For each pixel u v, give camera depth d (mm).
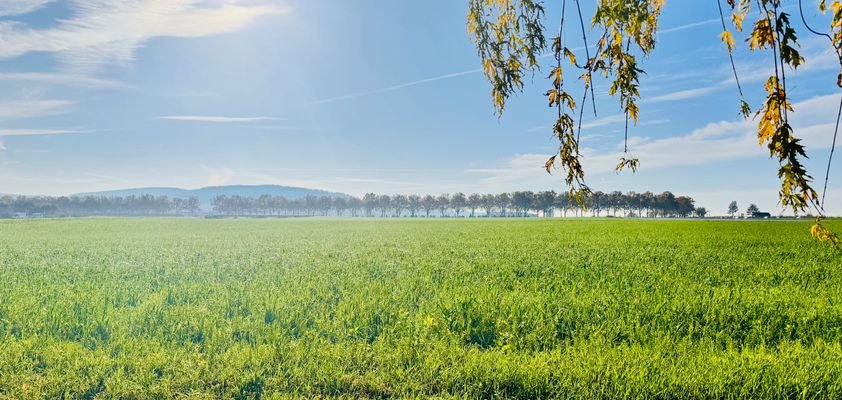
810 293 11656
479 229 54281
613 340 7758
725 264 17609
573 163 3506
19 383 5984
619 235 39438
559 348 6992
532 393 5664
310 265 17734
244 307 10016
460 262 18297
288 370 6246
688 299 10180
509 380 5918
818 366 6320
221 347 7285
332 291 11750
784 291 11758
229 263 18891
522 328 8125
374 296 10680
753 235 38625
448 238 35875
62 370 6367
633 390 5629
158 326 8328
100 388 5980
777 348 7383
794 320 8594
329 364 6348
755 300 10180
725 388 5672
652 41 3670
